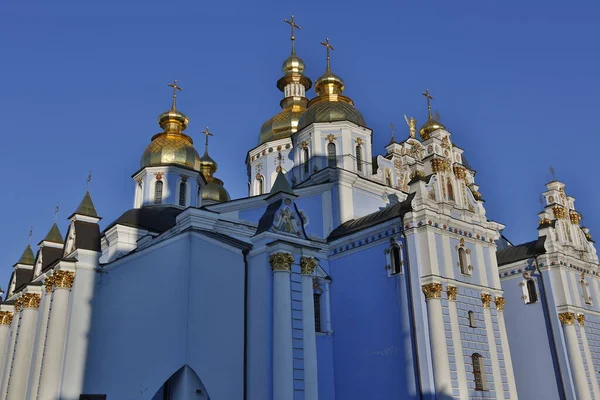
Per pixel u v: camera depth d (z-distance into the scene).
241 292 23.88
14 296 34.59
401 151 43.69
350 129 39.28
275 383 20.89
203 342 25.62
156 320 26.39
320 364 29.92
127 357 25.16
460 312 28.47
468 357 27.84
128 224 38.84
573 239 38.28
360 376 29.06
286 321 21.61
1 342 34.03
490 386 28.27
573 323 34.56
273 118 52.91
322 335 30.56
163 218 40.88
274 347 21.41
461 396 26.50
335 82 43.03
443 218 29.34
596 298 37.59
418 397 26.31
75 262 25.28
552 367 34.34
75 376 23.83
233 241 26.59
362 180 36.88
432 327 26.88
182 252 28.11
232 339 23.80
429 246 28.17
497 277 31.22
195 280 27.41
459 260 29.70
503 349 29.73
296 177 39.88
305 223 34.22
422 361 26.58
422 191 29.55
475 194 32.78
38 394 23.59
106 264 25.89
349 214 35.41
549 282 35.56
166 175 44.62
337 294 31.56
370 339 29.17
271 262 22.61
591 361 34.72
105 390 24.25
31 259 37.75
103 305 25.30
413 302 27.70
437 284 27.48
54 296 24.86
